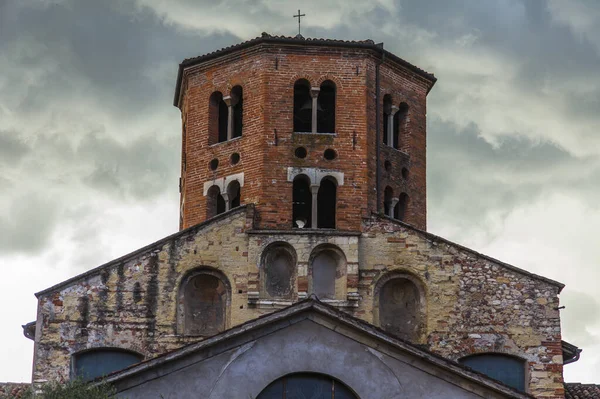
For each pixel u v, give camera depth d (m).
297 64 70.56
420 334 66.31
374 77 71.38
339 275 66.94
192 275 66.50
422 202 72.81
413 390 53.12
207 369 52.91
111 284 65.62
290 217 68.50
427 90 74.94
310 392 53.19
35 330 65.62
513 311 65.94
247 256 66.81
